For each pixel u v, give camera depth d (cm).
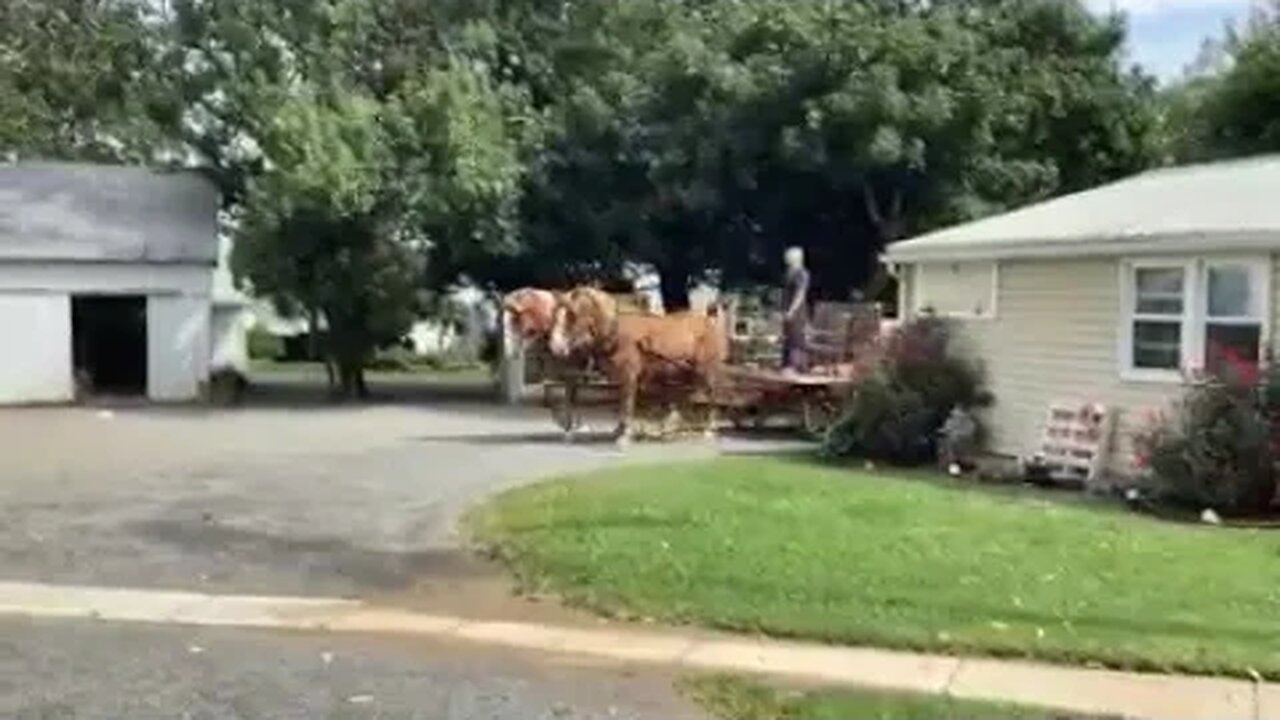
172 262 3281
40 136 4541
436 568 1145
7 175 3522
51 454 2008
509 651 882
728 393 2286
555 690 790
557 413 2298
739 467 1764
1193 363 1605
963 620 931
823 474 1700
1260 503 1467
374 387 3784
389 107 3095
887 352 1984
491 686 797
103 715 726
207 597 1033
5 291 3167
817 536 1216
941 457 1880
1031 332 1855
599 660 859
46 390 3209
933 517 1331
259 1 3419
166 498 1530
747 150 2858
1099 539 1222
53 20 4634
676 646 892
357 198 2986
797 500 1432
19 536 1279
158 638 907
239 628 941
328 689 787
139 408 3014
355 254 3130
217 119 3578
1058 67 2945
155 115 3578
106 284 3250
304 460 1908
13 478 1711
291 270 3125
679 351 2214
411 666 843
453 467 1814
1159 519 1410
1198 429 1491
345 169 2969
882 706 757
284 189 2981
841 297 3148
